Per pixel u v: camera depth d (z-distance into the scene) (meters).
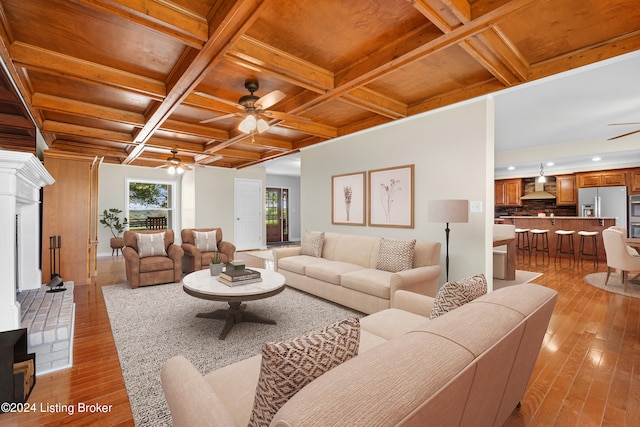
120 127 4.76
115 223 7.81
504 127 5.18
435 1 1.86
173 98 3.22
